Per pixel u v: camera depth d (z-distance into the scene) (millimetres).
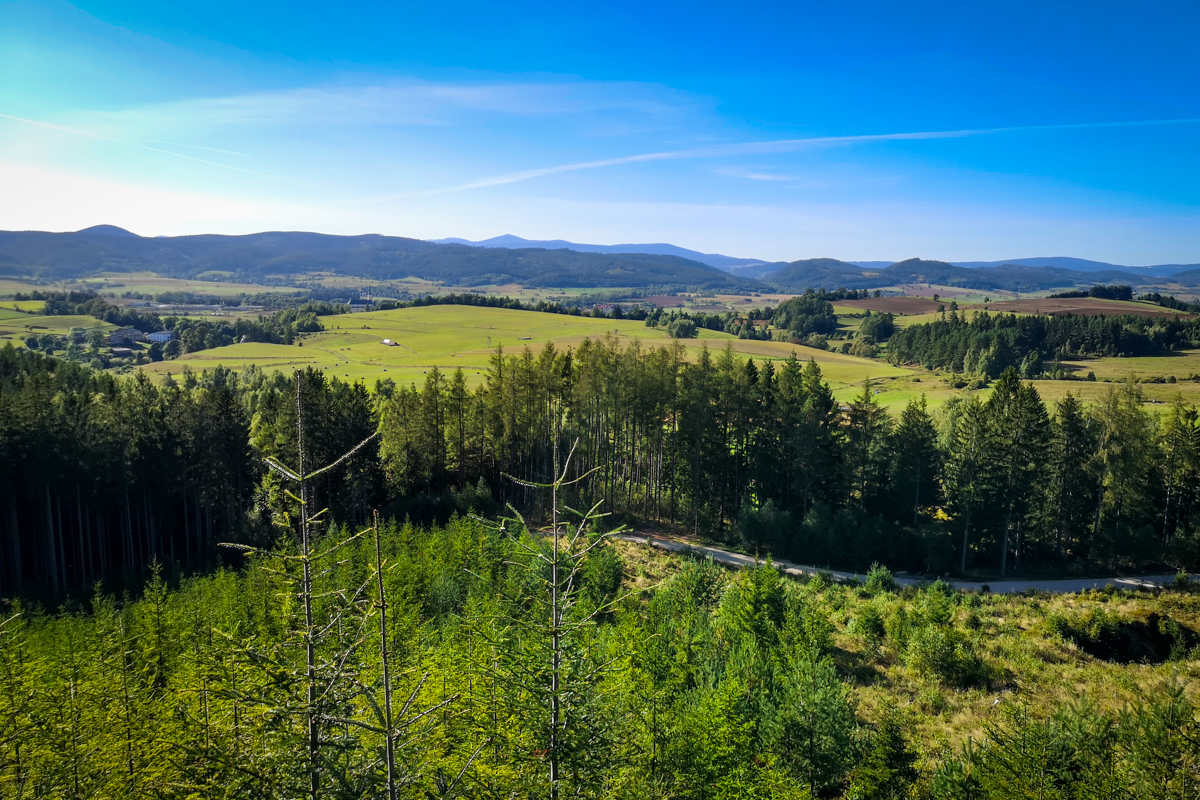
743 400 71250
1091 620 38875
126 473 62094
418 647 27578
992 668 33531
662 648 29203
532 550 14547
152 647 31938
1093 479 66125
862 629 39406
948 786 19766
